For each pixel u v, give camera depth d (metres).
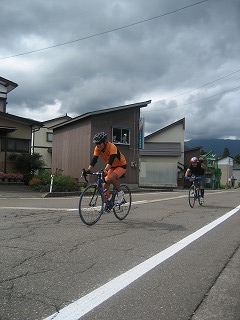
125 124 23.64
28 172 20.84
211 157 48.69
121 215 7.41
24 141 22.36
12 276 3.60
